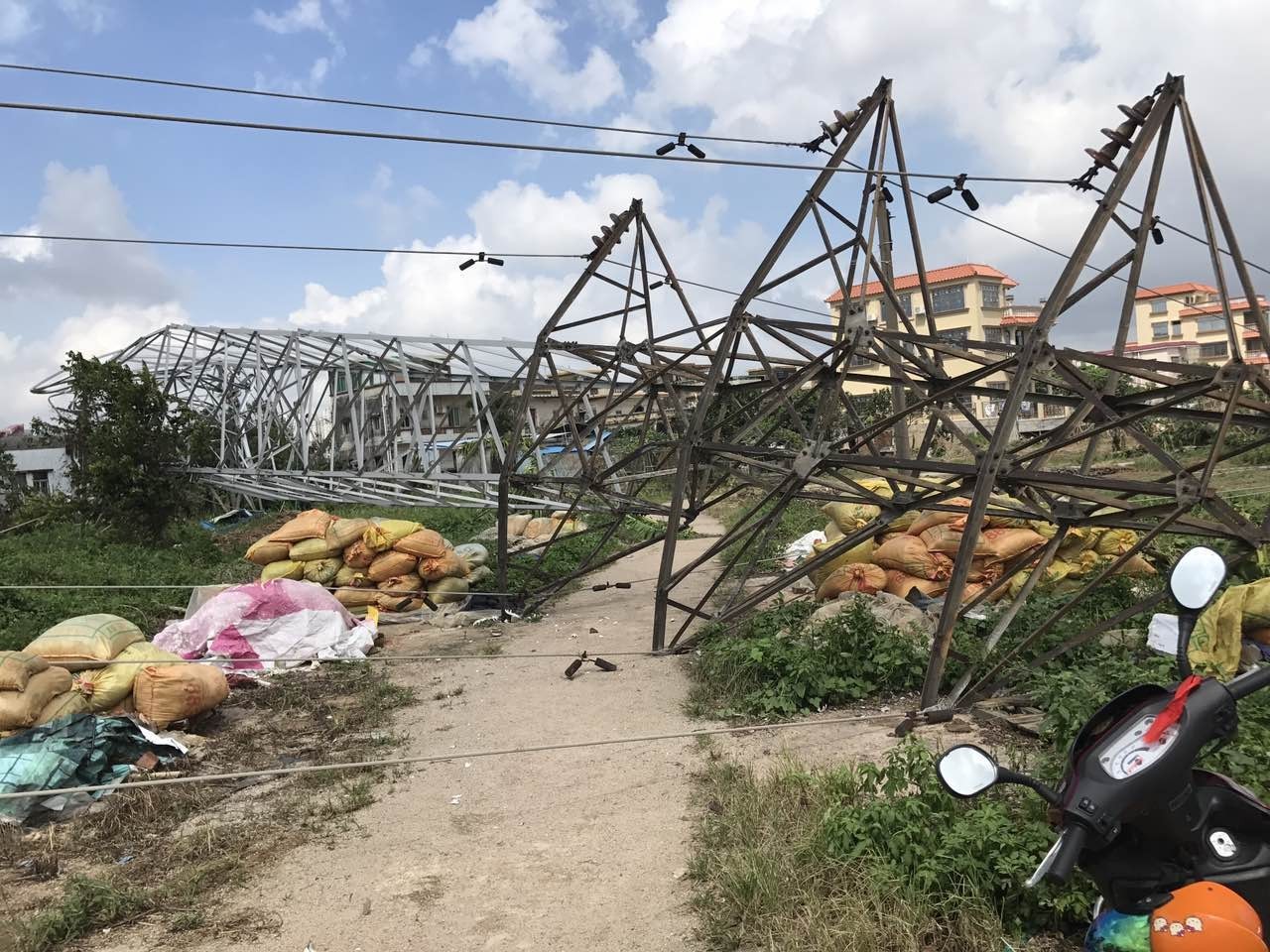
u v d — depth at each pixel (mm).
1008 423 7039
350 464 24844
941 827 4391
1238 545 7465
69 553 18359
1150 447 7207
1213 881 2754
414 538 14031
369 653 11305
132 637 8242
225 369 29344
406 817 6062
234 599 10781
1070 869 2516
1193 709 2633
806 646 8391
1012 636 8422
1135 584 10156
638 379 13195
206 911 4840
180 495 21891
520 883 5020
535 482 13539
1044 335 6977
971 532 7023
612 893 4809
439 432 26000
